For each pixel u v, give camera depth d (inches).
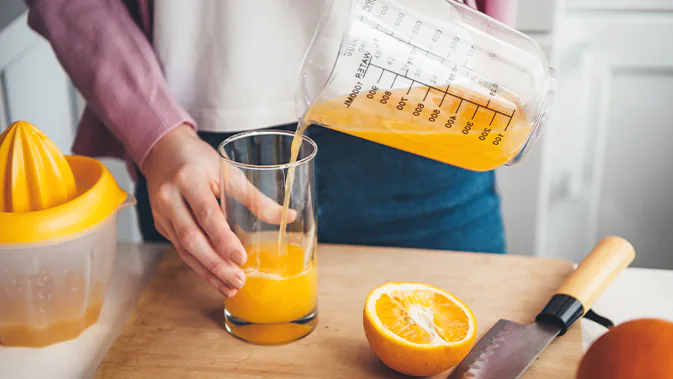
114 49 31.9
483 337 28.5
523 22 46.4
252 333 29.0
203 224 28.5
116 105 31.5
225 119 34.0
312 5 32.4
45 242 28.2
